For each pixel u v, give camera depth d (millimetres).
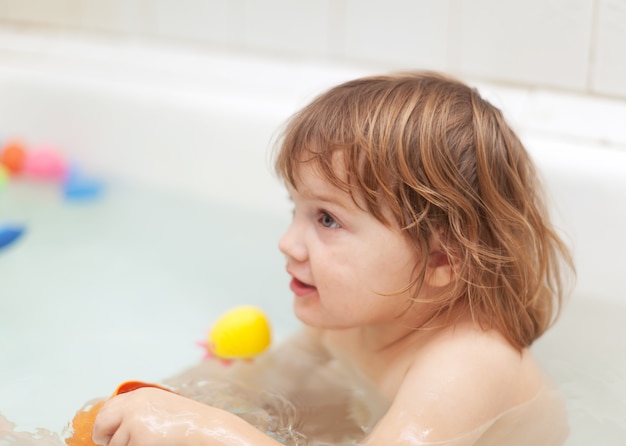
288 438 883
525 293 917
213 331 1055
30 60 1707
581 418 940
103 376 1064
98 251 1407
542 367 1040
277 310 1245
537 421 903
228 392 964
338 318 903
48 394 1011
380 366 950
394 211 860
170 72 1583
